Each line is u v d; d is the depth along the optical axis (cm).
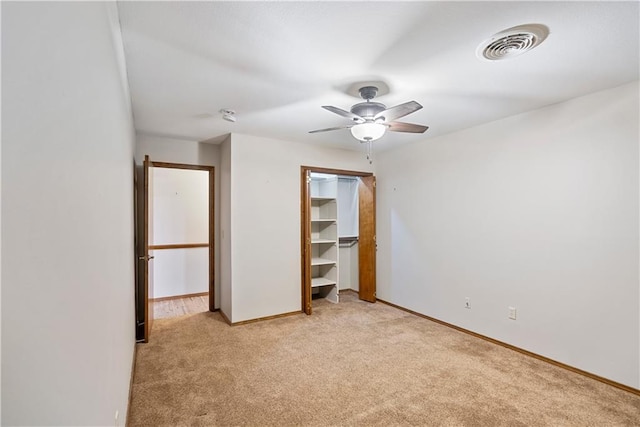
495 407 213
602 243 249
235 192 379
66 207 64
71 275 68
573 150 266
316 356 292
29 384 47
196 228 534
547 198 284
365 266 495
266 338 335
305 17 159
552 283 280
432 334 351
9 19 40
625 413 207
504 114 308
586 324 258
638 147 231
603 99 249
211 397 224
